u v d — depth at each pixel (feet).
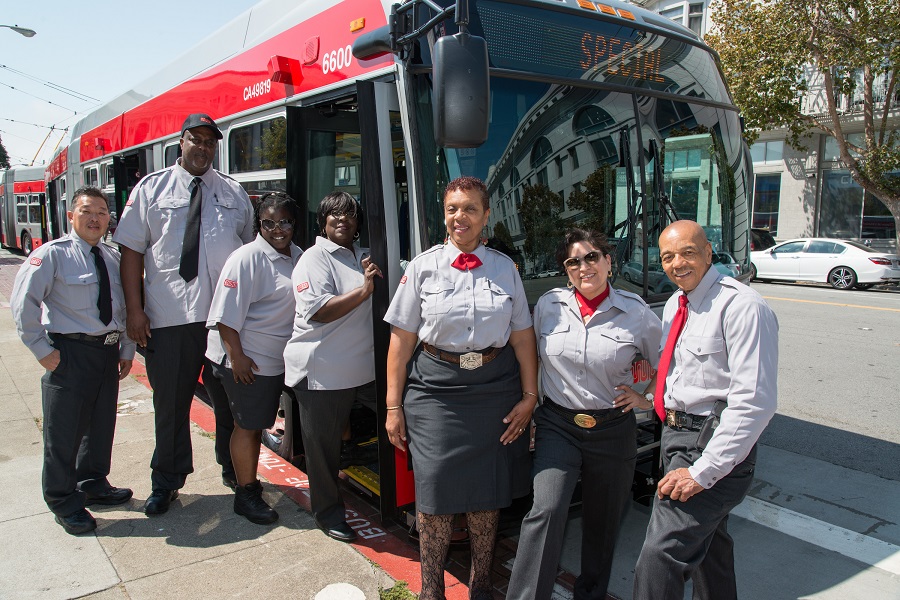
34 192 75.82
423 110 10.63
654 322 9.25
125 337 13.03
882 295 48.11
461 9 8.94
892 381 23.85
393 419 9.65
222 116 17.99
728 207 14.58
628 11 12.96
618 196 12.40
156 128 22.54
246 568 10.85
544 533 8.47
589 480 9.30
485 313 8.98
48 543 11.57
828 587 10.93
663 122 13.12
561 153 11.73
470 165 10.90
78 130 33.35
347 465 13.53
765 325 7.69
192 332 12.45
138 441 16.62
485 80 9.00
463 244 9.21
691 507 7.89
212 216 12.55
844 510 13.80
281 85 15.01
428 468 9.14
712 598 9.07
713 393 8.04
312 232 13.35
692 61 13.78
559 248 9.23
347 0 12.97
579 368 8.93
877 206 66.39
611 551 9.62
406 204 10.99
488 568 9.69
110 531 12.03
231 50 17.88
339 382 10.96
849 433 18.49
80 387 11.81
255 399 11.86
